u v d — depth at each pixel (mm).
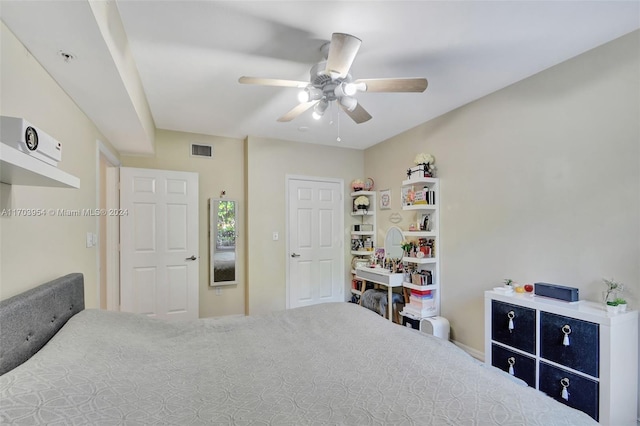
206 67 2354
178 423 921
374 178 4629
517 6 1726
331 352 1499
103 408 893
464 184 3133
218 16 1779
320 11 1749
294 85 2090
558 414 985
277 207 4293
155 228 3641
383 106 3172
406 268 3807
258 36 1979
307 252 4480
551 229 2398
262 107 3152
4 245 1294
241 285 4223
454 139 3248
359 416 979
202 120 3547
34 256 1548
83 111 2277
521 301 2270
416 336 1694
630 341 1868
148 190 3625
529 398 1069
